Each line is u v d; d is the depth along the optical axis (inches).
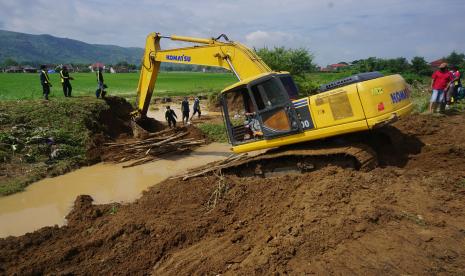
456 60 2030.0
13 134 524.7
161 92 1581.0
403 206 244.5
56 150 516.1
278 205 300.7
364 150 324.2
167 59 540.1
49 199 399.2
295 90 375.2
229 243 259.6
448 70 510.0
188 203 341.1
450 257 185.8
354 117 311.3
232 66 446.9
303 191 301.7
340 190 277.9
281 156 351.6
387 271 183.2
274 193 320.8
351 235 220.1
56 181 456.4
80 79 2479.1
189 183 384.2
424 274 176.9
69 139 552.4
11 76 2420.0
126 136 649.0
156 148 562.6
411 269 181.6
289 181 333.1
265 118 358.6
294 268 201.2
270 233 253.4
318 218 245.8
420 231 212.5
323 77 1375.5
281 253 215.8
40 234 302.2
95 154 540.4
